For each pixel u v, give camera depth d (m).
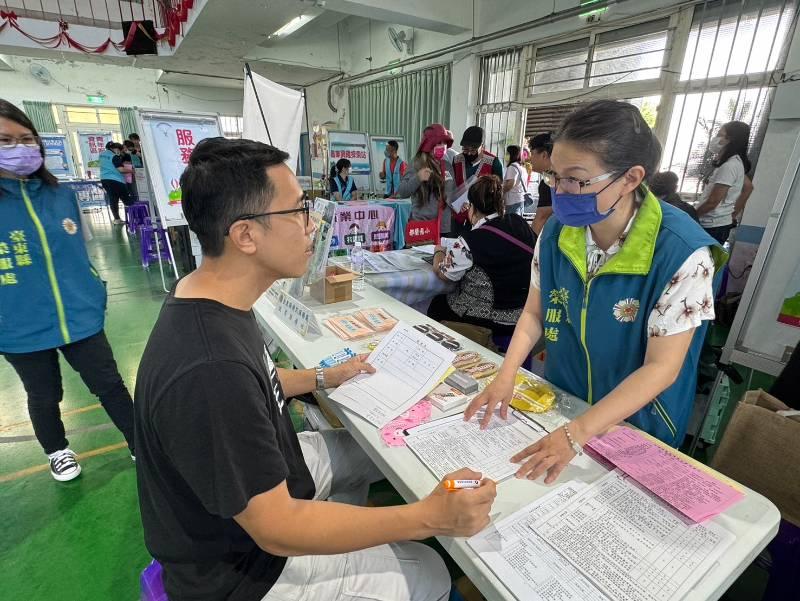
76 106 9.21
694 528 0.68
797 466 1.06
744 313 2.58
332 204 1.62
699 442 1.78
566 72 4.71
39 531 1.51
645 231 0.84
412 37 6.64
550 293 1.04
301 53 8.06
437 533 0.65
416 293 2.26
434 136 3.69
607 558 0.63
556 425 0.94
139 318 3.46
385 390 1.06
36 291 1.41
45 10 5.83
